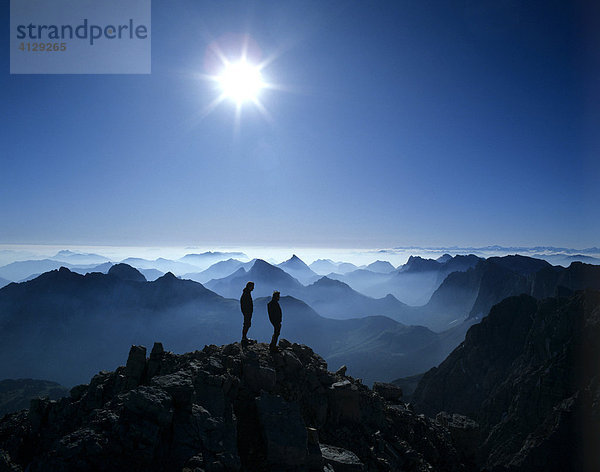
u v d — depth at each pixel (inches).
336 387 876.0
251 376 777.6
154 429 532.7
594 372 3572.8
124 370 932.6
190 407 608.4
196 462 524.1
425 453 966.4
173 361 840.3
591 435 2938.0
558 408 3326.8
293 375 861.8
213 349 917.2
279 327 927.7
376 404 984.3
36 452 820.0
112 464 491.2
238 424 657.6
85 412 845.2
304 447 604.7
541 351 4626.0
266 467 576.7
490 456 3750.0
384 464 756.6
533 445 3149.6
